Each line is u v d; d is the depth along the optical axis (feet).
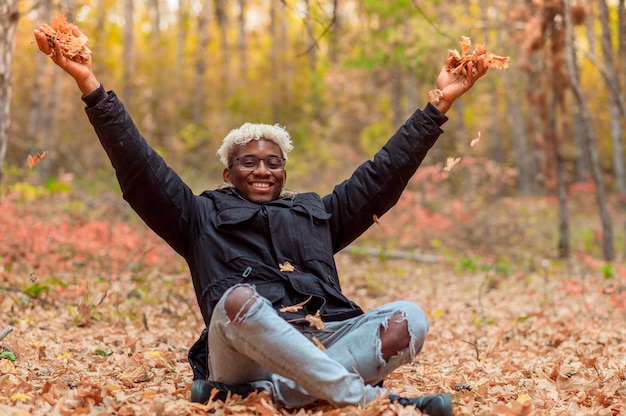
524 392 11.64
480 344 17.65
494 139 77.15
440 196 52.95
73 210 38.17
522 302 25.55
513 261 38.40
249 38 112.57
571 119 81.00
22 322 16.31
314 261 9.89
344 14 55.36
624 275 24.95
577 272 34.47
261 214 10.05
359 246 39.32
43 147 57.26
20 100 67.56
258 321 8.58
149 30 111.65
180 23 96.07
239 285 8.82
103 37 79.97
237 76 100.37
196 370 10.18
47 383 10.12
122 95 78.69
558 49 38.96
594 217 60.34
